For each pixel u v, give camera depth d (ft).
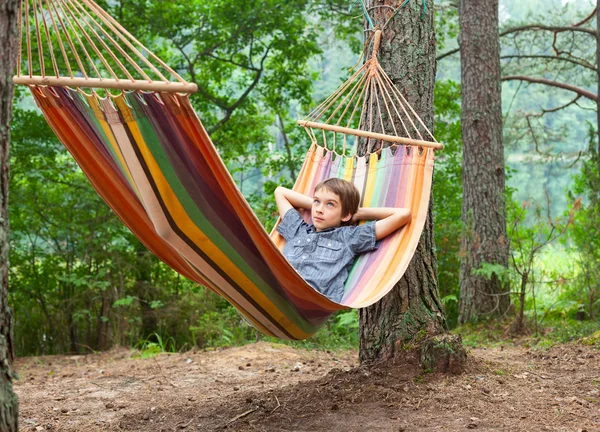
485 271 25.49
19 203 34.78
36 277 36.17
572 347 18.33
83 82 9.04
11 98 8.93
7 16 8.93
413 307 14.26
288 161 42.32
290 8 37.42
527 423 11.39
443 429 11.12
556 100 82.79
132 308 35.45
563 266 33.58
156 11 37.22
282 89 44.27
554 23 40.24
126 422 13.43
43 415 14.60
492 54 28.50
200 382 17.48
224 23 38.24
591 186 27.04
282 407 12.94
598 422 11.45
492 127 28.27
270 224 27.32
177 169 9.41
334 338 24.85
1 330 8.23
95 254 35.06
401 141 13.62
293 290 10.82
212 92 43.11
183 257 10.55
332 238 13.87
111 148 9.87
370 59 14.24
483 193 27.99
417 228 12.95
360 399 12.75
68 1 9.05
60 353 36.37
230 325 28.53
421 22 14.55
